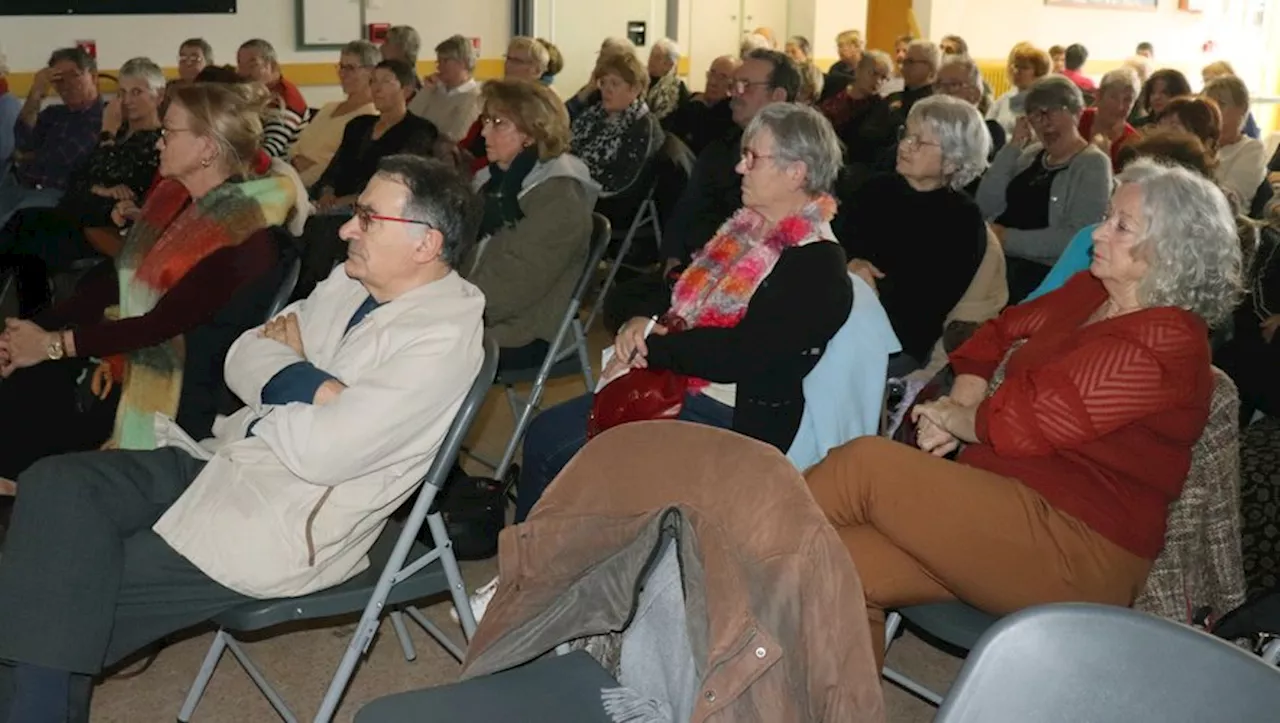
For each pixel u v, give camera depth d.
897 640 2.68
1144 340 1.89
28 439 2.45
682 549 1.33
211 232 2.42
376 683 2.43
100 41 6.52
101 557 1.84
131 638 1.89
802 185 2.37
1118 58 12.27
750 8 9.66
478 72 8.06
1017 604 1.89
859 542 1.94
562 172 3.11
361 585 1.96
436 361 1.93
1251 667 1.14
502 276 3.04
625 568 1.40
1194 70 13.08
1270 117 13.58
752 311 2.31
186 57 6.11
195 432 2.43
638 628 1.48
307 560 1.89
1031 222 3.82
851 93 6.18
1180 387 1.89
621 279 4.98
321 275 3.13
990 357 2.37
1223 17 13.23
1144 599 2.01
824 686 1.31
